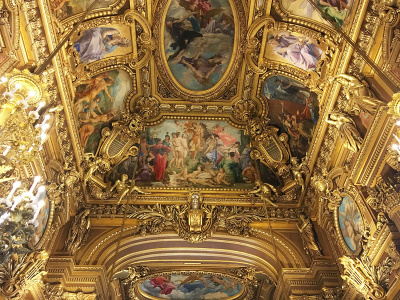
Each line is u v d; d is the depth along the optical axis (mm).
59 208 11312
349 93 10016
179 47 12828
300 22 11281
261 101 13758
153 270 14836
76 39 11016
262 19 11586
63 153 11594
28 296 9617
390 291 8867
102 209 13344
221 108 14039
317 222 12789
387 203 8805
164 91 13773
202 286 18156
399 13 8352
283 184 14094
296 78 12523
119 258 12844
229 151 14602
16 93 6551
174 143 14523
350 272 9984
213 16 12164
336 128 11203
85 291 11133
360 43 9602
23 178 9031
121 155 13992
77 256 12055
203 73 13461
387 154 8648
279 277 12133
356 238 10414
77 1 10484
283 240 12898
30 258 9477
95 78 12516
